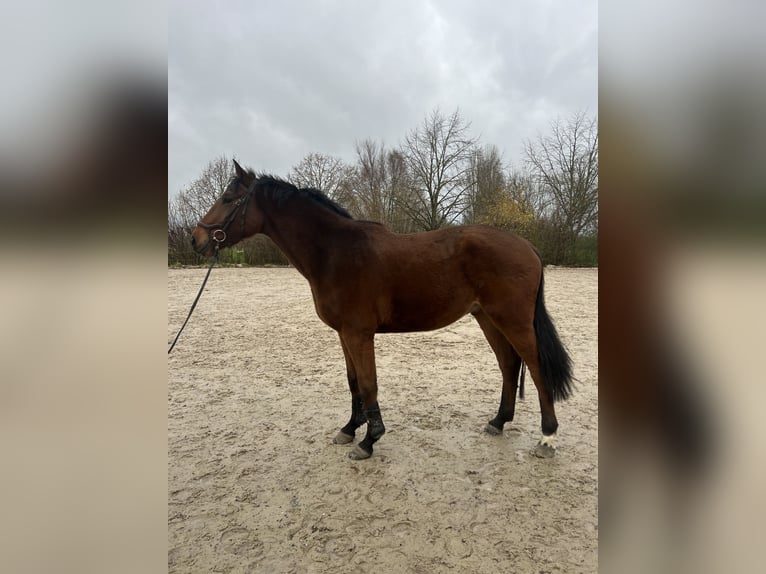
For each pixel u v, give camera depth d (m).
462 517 2.04
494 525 1.98
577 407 3.41
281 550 1.84
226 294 10.45
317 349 5.48
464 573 1.68
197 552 1.84
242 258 19.84
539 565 1.71
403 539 1.89
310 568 1.73
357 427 2.87
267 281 13.34
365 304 2.56
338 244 2.61
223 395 3.85
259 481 2.40
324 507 2.15
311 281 2.72
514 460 2.59
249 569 1.73
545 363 2.53
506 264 2.48
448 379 4.21
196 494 2.28
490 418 3.24
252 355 5.20
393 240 2.63
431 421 3.19
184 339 6.01
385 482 2.37
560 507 2.11
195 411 3.47
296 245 2.70
